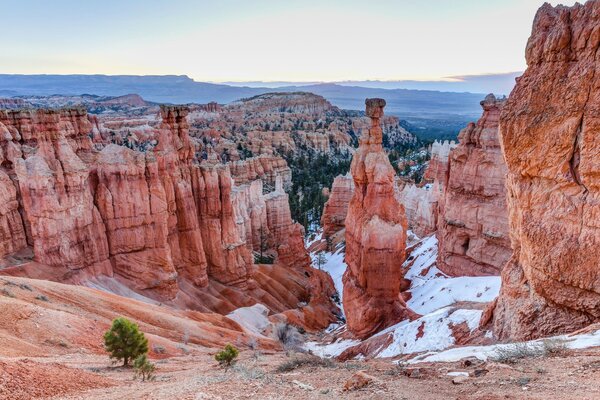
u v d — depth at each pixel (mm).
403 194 115250
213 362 30656
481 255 64812
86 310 38031
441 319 36594
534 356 15828
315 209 163625
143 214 60781
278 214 109500
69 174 53469
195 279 69750
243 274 76188
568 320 22125
